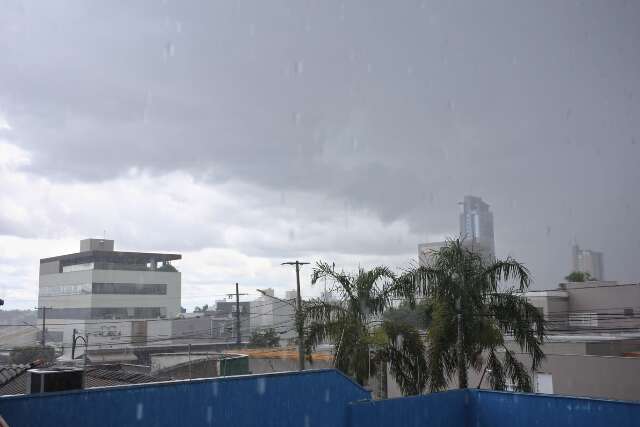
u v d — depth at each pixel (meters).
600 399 12.91
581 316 39.06
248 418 13.13
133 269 78.88
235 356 29.19
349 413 13.52
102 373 19.44
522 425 14.12
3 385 15.73
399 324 19.31
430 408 14.59
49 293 83.38
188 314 84.06
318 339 19.55
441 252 18.11
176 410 12.06
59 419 10.59
